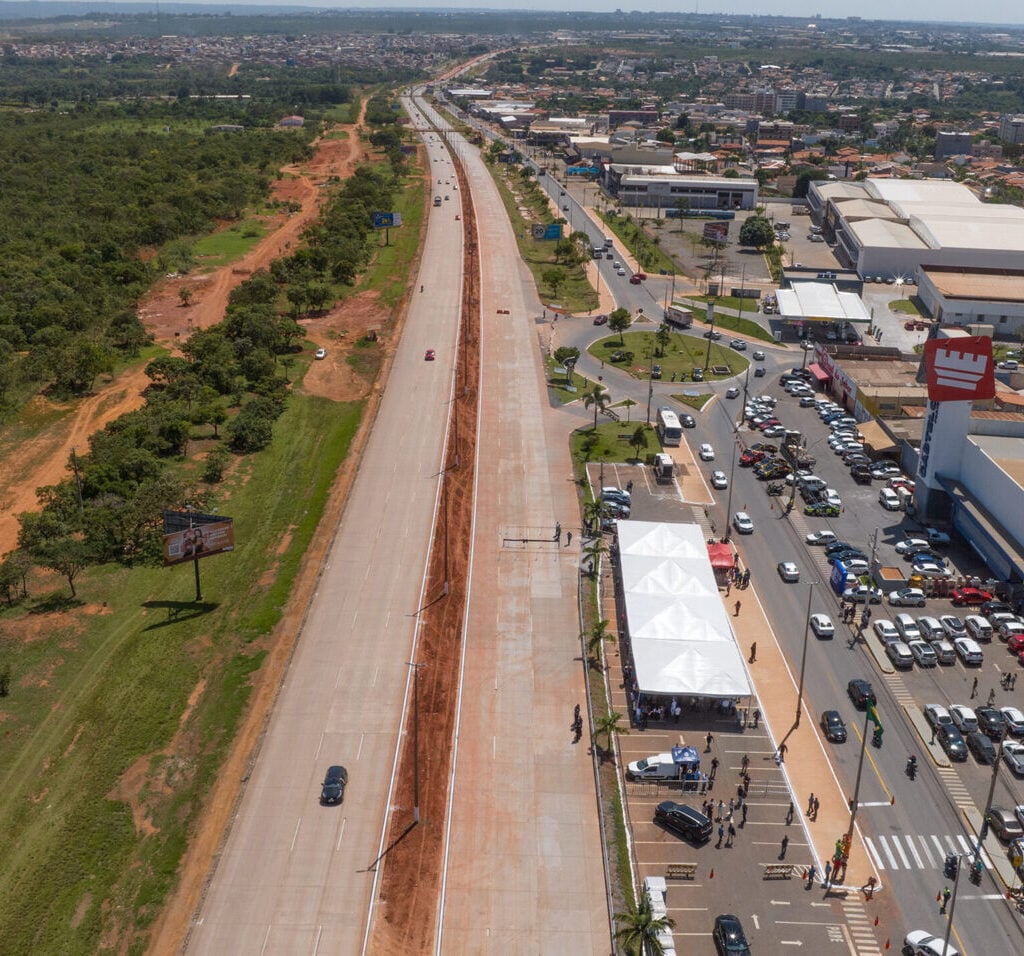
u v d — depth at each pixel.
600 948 80.88
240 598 128.25
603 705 110.25
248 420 173.00
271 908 83.69
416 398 196.25
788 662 118.69
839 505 155.12
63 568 126.19
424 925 82.56
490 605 128.00
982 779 100.44
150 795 95.56
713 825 93.81
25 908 82.88
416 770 91.62
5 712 105.94
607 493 155.25
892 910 85.00
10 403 185.62
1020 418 154.38
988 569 138.88
